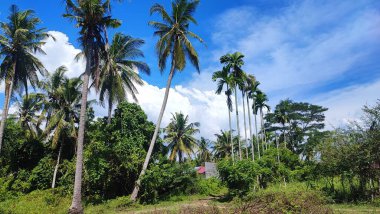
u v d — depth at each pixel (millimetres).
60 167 35812
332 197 22141
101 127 32250
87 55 23828
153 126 33875
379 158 20828
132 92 34000
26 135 39062
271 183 34094
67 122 34906
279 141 65375
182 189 31281
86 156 28953
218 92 38344
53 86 36312
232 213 13211
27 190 34219
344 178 22828
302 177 36000
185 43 29609
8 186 33688
